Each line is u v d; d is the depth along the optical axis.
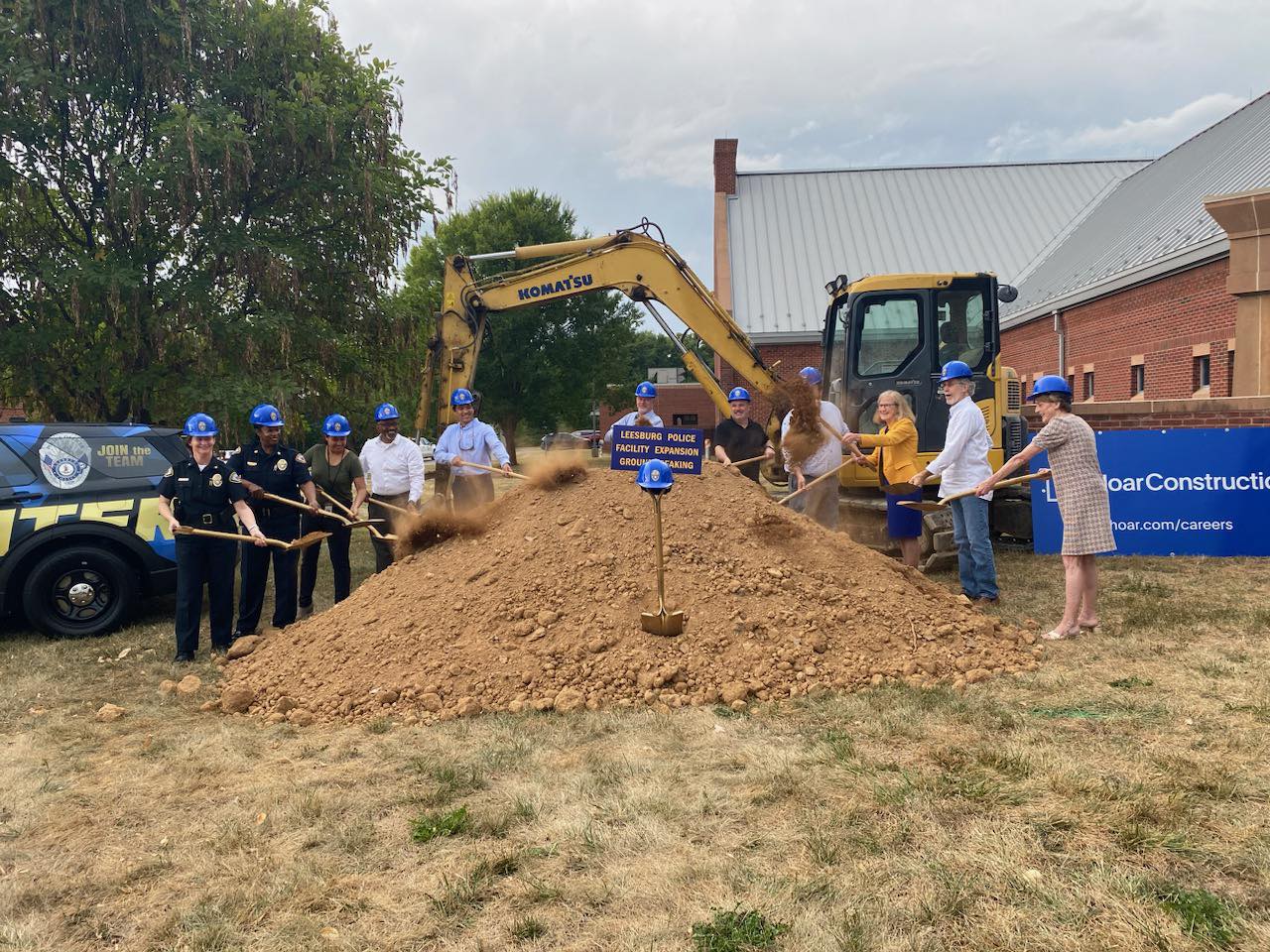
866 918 2.41
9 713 4.82
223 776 3.76
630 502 5.87
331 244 12.23
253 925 2.55
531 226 34.84
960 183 29.77
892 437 7.02
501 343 34.47
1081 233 24.95
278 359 11.77
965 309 9.04
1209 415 9.17
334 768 3.80
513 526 5.97
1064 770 3.34
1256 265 11.62
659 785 3.41
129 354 10.72
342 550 7.34
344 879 2.80
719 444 8.05
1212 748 3.54
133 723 4.59
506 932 2.45
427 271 35.00
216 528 6.07
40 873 2.92
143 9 10.39
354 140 12.02
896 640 5.04
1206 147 20.52
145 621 7.34
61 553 6.66
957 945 2.28
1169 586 7.15
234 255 10.95
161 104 11.12
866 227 28.17
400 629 5.22
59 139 10.72
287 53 11.60
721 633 4.93
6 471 6.70
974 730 3.89
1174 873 2.59
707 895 2.58
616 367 37.25
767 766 3.56
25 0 9.77
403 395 14.57
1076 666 4.87
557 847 2.96
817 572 5.50
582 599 5.18
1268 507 8.69
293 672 5.13
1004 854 2.72
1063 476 5.55
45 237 11.13
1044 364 22.64
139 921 2.60
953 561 8.54
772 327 24.47
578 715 4.36
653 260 10.28
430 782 3.59
